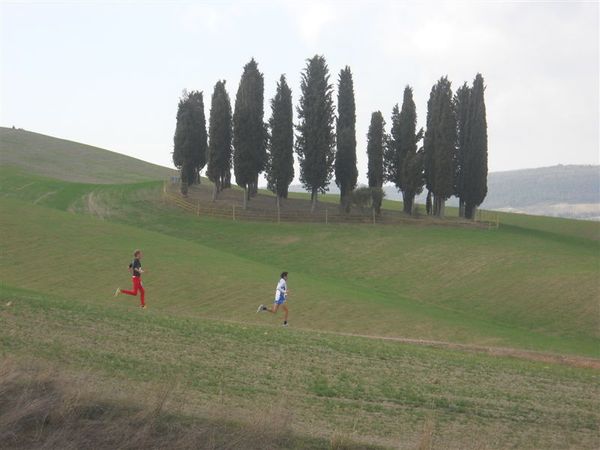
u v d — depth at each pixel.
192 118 80.19
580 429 16.28
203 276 39.09
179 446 11.60
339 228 69.50
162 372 16.89
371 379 19.03
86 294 32.50
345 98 78.44
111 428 11.76
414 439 13.81
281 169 71.56
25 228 46.06
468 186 81.38
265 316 32.00
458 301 43.84
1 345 17.30
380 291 46.50
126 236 49.69
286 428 12.50
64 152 147.00
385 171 81.00
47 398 12.16
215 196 77.69
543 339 34.75
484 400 18.09
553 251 60.59
